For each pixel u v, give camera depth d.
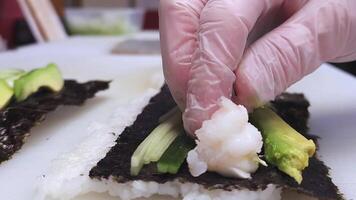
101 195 0.20
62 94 0.31
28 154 0.26
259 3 0.22
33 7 0.63
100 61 0.50
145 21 0.90
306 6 0.23
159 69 0.45
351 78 0.40
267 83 0.21
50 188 0.20
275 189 0.19
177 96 0.22
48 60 0.50
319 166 0.20
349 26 0.23
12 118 0.26
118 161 0.20
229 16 0.20
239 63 0.21
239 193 0.18
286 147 0.19
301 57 0.22
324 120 0.29
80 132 0.28
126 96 0.36
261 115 0.21
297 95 0.31
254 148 0.18
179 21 0.21
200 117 0.20
